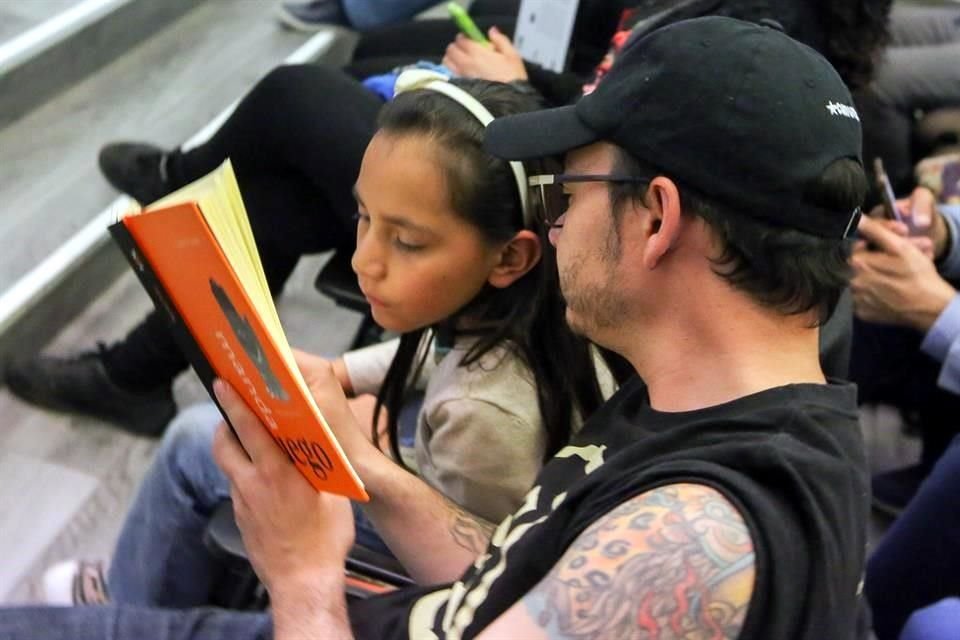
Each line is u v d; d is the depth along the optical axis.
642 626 0.51
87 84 2.10
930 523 1.15
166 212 0.54
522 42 1.71
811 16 1.17
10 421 1.70
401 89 0.94
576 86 1.54
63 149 1.96
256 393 0.66
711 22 0.64
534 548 0.62
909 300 1.40
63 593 1.35
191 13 2.43
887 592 1.23
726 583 0.50
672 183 0.61
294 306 2.06
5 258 1.73
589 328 0.70
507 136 0.71
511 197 0.86
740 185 0.59
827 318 0.66
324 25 2.49
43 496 1.60
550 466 0.73
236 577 1.20
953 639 0.97
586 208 0.67
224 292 0.57
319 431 0.62
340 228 1.56
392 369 1.06
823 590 0.53
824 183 0.60
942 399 1.63
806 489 0.54
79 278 1.82
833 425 0.60
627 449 0.61
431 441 0.93
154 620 0.88
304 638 0.75
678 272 0.63
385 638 0.76
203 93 2.20
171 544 1.17
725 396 0.62
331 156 1.42
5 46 1.83
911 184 1.70
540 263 0.88
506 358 0.89
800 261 0.61
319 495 0.78
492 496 0.90
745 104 0.59
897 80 1.74
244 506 0.78
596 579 0.53
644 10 1.40
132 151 1.83
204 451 1.12
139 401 1.70
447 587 0.76
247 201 1.58
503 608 0.63
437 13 2.43
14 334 1.69
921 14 1.88
